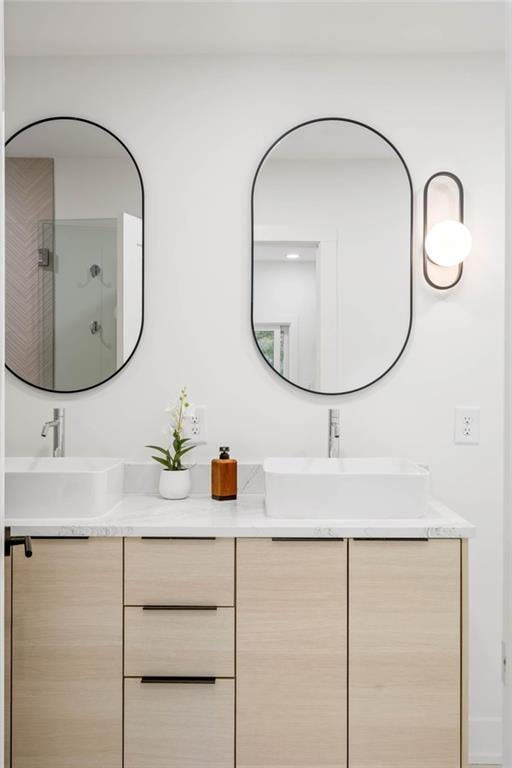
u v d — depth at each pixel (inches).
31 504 70.7
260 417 87.4
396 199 86.9
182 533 66.7
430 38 82.9
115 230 87.4
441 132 87.0
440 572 66.4
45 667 67.1
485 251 87.2
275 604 66.7
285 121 87.2
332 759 66.3
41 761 66.8
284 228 87.0
